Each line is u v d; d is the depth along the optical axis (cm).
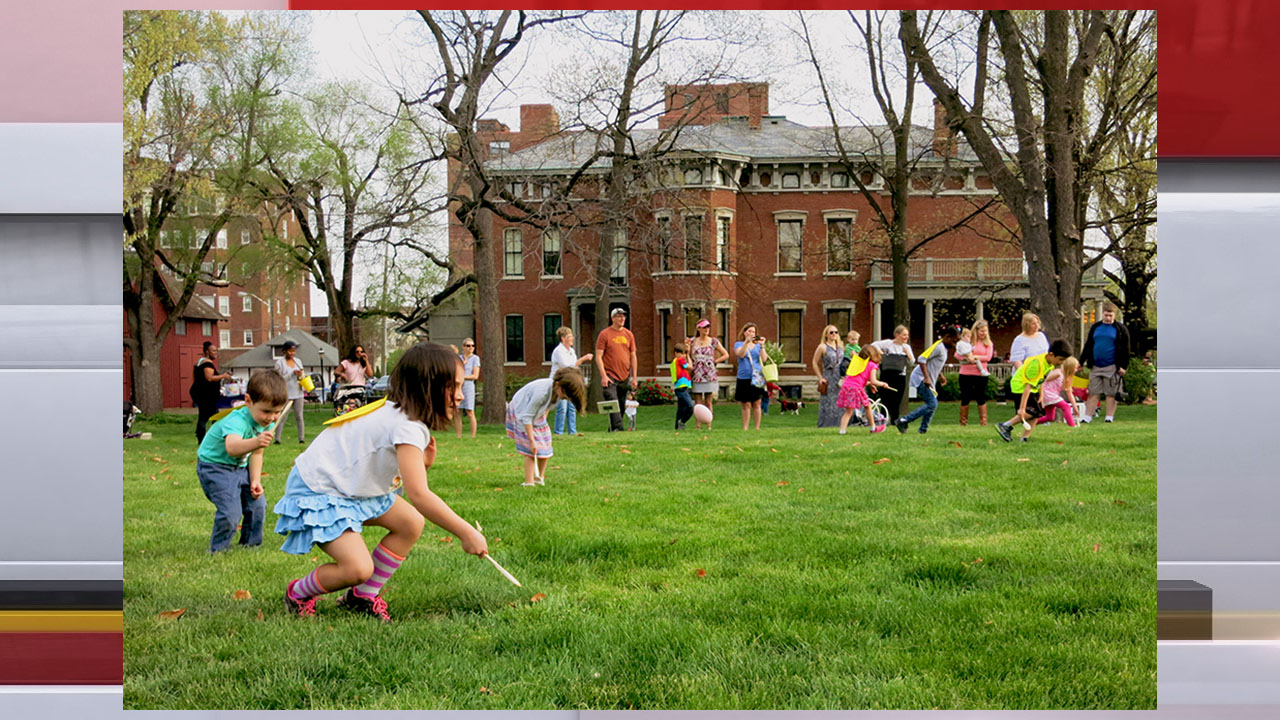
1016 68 1573
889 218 2850
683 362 1238
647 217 2650
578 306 3064
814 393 2880
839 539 481
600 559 452
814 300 2919
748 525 521
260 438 483
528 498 625
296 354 2662
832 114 2062
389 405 367
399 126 2072
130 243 2162
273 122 2252
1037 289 1575
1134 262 1898
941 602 373
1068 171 1583
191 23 2002
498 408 1889
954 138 1991
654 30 1881
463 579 415
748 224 2930
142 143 2034
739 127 2984
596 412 2305
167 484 761
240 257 2452
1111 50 1772
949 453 841
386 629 351
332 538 354
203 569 448
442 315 3019
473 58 1709
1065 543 468
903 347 1155
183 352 3559
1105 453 816
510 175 2031
